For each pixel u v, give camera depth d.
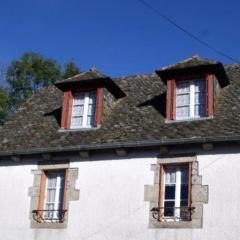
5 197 14.97
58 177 14.81
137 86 17.50
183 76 15.05
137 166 13.86
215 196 12.79
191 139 13.24
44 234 14.19
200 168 13.16
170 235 12.89
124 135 14.43
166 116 14.75
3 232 14.62
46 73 29.45
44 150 14.69
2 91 27.73
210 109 14.34
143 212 13.38
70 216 14.08
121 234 13.42
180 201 13.29
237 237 12.27
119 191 13.83
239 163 12.84
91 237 13.70
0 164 15.43
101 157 14.36
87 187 14.20
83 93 16.12
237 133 13.02
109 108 16.05
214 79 14.80
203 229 12.61
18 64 29.06
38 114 17.30
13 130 16.56
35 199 14.63
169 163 13.54
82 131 15.35
